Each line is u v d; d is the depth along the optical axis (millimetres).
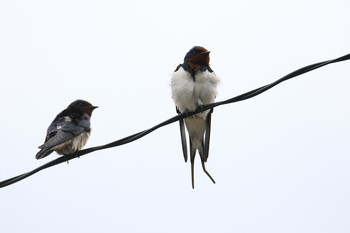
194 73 12109
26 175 10641
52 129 11812
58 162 10984
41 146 11062
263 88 9883
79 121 11992
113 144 10531
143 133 10398
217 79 12227
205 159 13156
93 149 10820
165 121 10477
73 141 11656
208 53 12086
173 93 12430
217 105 10695
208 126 13062
